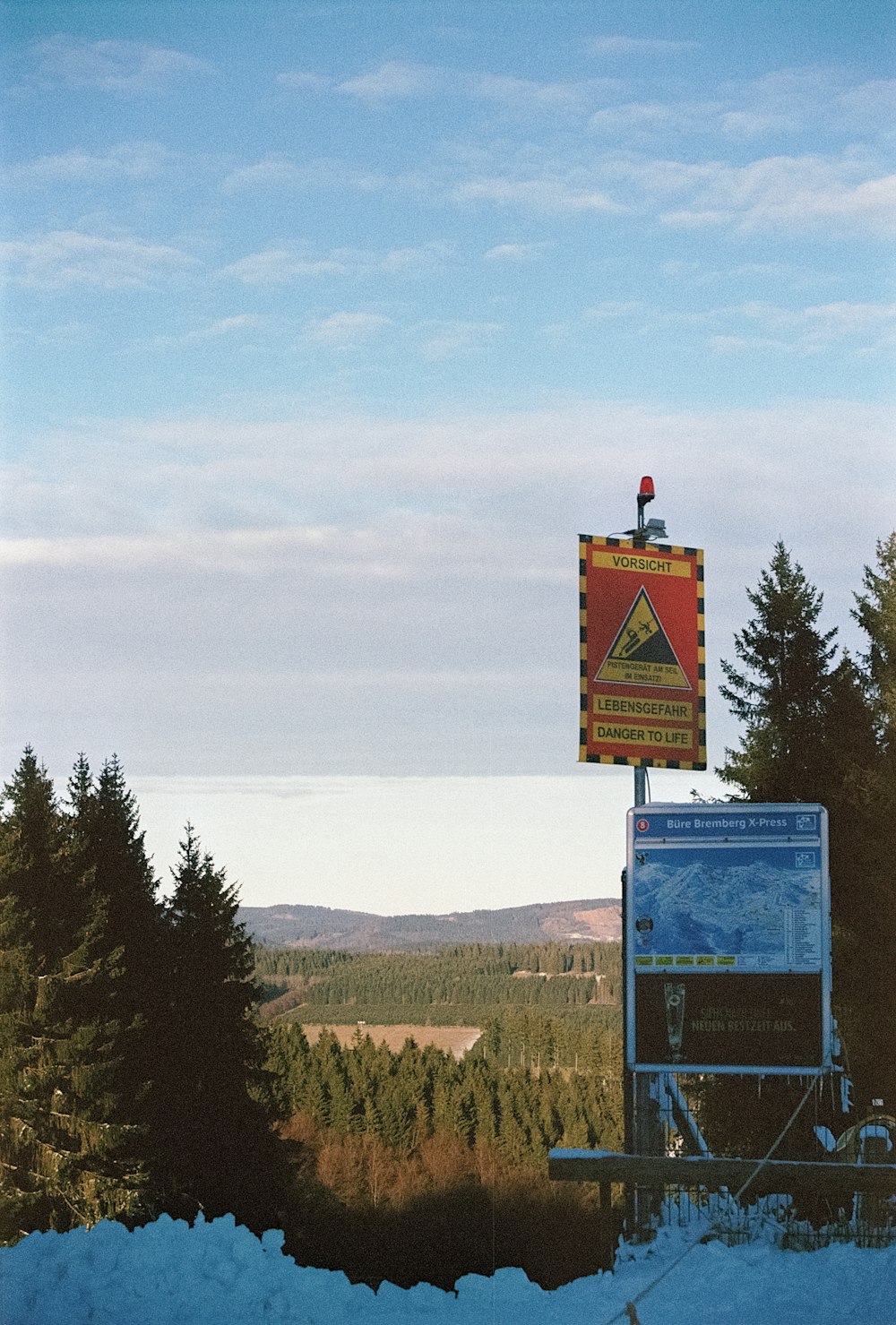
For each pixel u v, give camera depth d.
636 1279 11.66
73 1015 48.94
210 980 52.03
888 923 26.41
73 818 58.22
